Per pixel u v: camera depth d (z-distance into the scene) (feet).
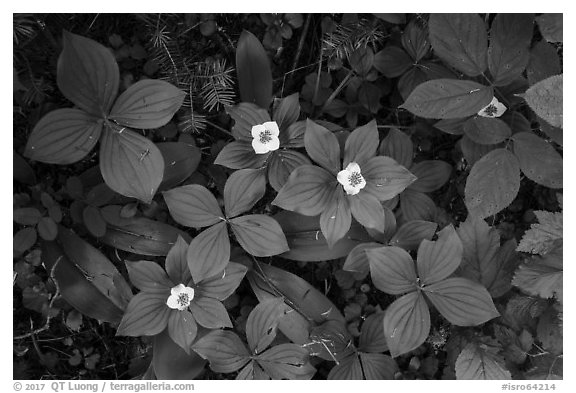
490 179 1.82
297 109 1.92
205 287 1.92
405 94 2.06
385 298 2.24
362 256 1.96
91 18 1.98
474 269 2.01
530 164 1.82
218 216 1.88
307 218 2.04
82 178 1.99
